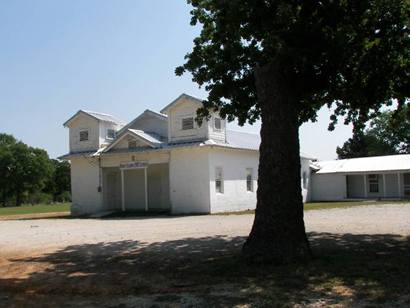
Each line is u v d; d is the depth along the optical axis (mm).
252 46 13148
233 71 13711
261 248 10711
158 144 31656
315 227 18422
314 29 11258
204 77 13992
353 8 11586
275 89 11234
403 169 42781
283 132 11102
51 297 8648
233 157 33031
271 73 11289
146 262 11781
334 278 9031
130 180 36594
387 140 75062
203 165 30281
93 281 9812
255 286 8664
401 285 8383
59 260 12680
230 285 8859
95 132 35719
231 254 12344
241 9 11930
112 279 9930
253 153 35719
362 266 10133
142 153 32312
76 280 10000
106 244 15438
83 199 35344
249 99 14031
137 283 9422
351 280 8844
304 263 10484
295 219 10891
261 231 10859
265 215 10891
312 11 11789
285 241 10688
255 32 12469
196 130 30875
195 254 12664
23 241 17266
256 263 10586
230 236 16359
